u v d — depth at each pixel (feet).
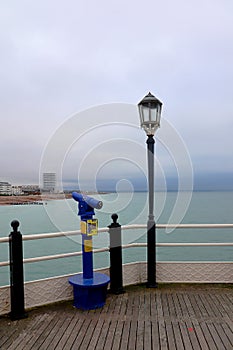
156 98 14.60
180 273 15.96
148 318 11.73
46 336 10.38
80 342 9.97
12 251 11.74
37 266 36.50
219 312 12.22
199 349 9.48
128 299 13.74
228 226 15.44
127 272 15.65
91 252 13.26
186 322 11.35
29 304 12.86
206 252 44.96
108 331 10.71
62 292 13.67
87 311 12.46
